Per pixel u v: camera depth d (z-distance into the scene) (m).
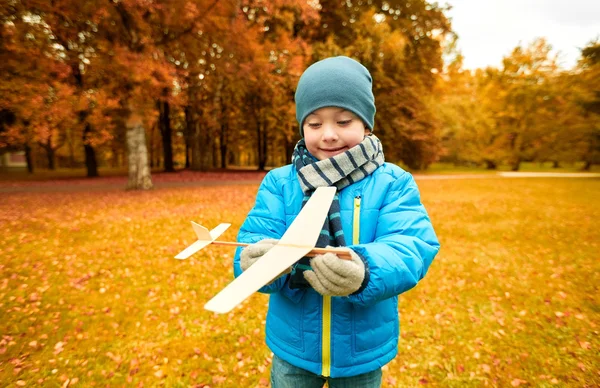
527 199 11.88
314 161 1.42
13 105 9.80
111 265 4.95
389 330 1.40
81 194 11.81
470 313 3.73
